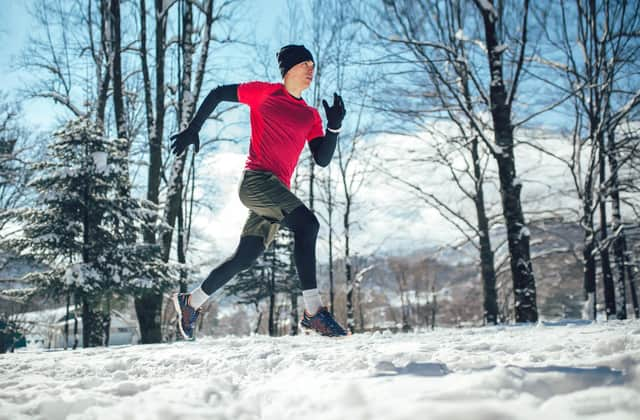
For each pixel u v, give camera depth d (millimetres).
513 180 10961
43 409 1570
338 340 4293
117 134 13594
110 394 1855
